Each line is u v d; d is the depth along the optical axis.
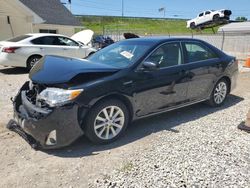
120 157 3.40
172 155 3.40
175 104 4.62
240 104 5.74
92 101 3.50
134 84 3.91
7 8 16.44
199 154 3.42
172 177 2.93
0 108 5.41
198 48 5.04
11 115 4.96
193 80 4.79
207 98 5.25
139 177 2.94
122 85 3.78
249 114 4.23
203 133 4.10
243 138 3.90
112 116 3.80
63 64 3.84
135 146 3.71
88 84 3.51
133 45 4.57
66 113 3.34
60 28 21.38
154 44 4.38
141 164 3.21
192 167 3.12
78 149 3.62
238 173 2.99
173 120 4.71
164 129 4.30
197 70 4.83
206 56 5.16
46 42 10.15
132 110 4.02
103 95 3.59
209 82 5.16
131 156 3.42
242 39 25.11
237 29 31.59
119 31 39.66
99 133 3.69
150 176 2.95
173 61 4.56
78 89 3.40
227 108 5.44
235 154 3.42
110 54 4.58
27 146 3.69
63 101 3.32
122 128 3.92
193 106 5.54
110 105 3.72
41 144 3.44
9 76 9.28
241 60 16.41
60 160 3.34
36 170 3.12
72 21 23.45
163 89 4.33
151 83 4.13
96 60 4.53
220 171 3.03
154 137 3.99
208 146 3.64
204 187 2.75
